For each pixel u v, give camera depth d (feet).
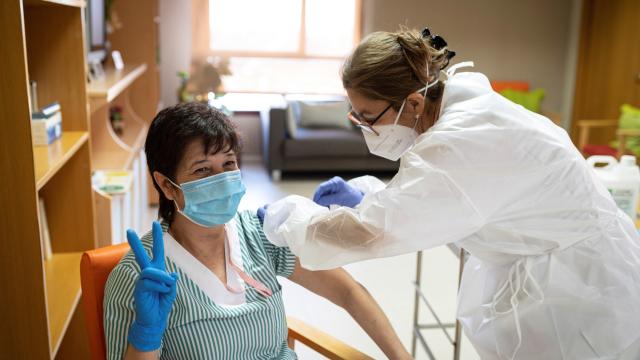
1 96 4.88
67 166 7.45
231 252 4.89
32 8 7.14
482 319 5.24
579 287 4.67
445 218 4.32
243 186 4.73
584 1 22.94
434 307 10.76
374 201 4.42
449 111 4.61
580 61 23.49
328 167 19.63
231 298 4.75
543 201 4.45
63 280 6.81
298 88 22.95
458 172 4.27
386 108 4.73
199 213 4.57
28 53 7.25
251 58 22.34
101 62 14.48
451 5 22.90
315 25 22.44
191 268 4.65
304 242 4.61
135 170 12.91
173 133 4.50
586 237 4.62
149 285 3.94
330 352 5.33
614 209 4.85
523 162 4.32
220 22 21.80
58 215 7.55
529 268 4.71
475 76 5.10
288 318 5.90
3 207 5.08
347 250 4.51
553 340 4.76
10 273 5.23
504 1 23.16
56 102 7.38
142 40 15.96
